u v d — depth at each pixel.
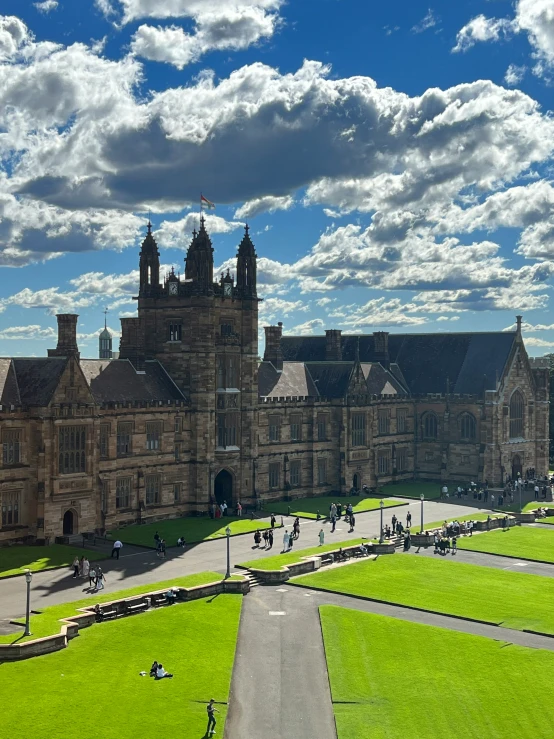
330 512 116.44
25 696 54.81
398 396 157.62
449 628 70.56
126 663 61.09
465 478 155.38
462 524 111.50
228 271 123.25
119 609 72.44
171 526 109.81
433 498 138.62
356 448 142.12
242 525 111.00
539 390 162.12
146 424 112.62
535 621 72.44
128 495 110.19
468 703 55.41
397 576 87.50
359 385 142.75
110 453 106.94
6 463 95.31
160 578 82.56
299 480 136.50
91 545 97.56
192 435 119.00
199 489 118.62
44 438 96.31
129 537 102.19
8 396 98.75
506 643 66.88
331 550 95.81
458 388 158.25
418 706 54.94
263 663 62.22
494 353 158.25
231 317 123.44
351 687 57.94
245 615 73.50
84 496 101.00
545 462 162.88
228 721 52.56
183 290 120.06
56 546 95.94
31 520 97.06
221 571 85.62
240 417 124.25
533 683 58.69
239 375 124.06
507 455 154.62
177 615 72.62
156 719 52.00
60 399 98.38
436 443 158.62
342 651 64.69
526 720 52.97
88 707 53.41
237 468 123.81
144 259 123.62
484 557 97.62
